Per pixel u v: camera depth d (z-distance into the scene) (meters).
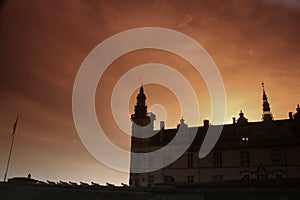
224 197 27.09
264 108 56.25
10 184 37.22
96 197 32.28
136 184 53.41
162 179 51.34
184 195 28.23
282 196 24.83
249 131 49.62
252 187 26.33
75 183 35.66
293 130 46.59
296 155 43.03
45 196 35.06
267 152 44.97
